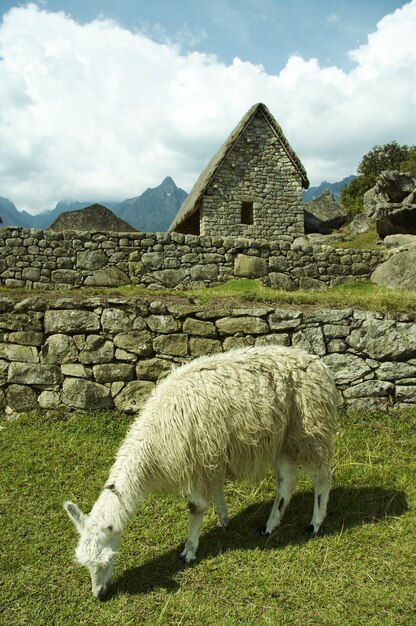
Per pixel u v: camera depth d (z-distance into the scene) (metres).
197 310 5.98
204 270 10.79
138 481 3.24
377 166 43.09
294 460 3.63
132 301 5.99
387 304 6.42
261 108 17.53
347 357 5.81
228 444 3.39
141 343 5.89
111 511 3.06
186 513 4.00
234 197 17.31
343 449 4.83
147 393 5.82
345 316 5.89
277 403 3.48
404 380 5.76
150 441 3.31
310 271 11.25
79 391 5.80
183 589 3.18
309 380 3.62
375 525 3.69
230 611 2.96
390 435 5.16
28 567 3.41
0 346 6.01
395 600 2.96
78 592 3.19
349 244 17.67
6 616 3.02
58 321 5.96
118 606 3.05
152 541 3.65
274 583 3.16
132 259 10.63
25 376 5.92
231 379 3.46
